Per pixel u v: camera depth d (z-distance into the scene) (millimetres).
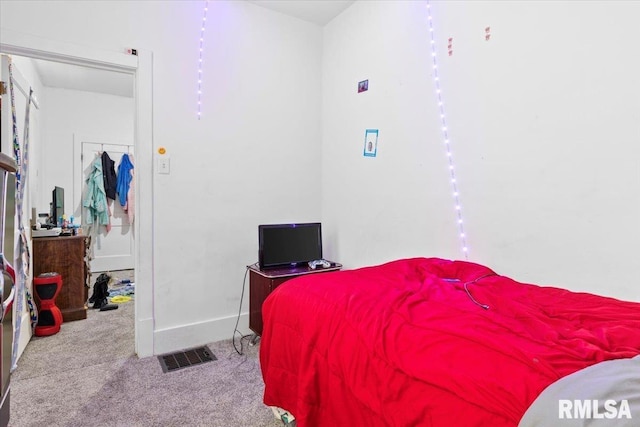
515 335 1024
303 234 2682
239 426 1614
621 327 1026
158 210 2387
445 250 2031
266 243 2518
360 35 2662
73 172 4902
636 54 1306
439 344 1026
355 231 2725
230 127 2650
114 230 5141
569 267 1499
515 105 1691
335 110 2936
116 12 2225
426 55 2143
